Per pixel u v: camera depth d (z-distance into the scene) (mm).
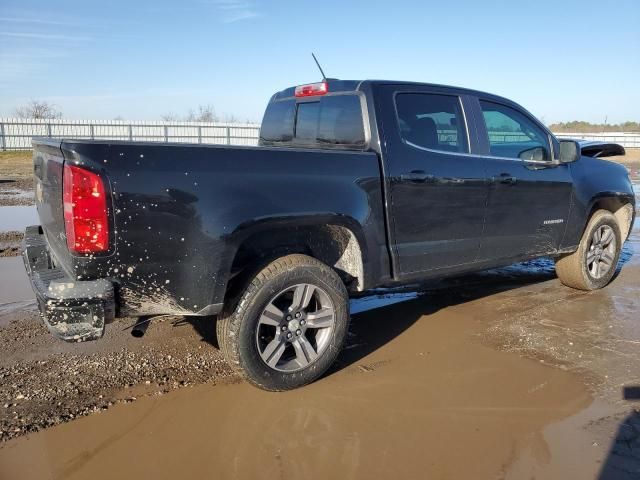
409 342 4211
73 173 2658
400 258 3877
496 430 2957
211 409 3168
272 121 4938
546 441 2852
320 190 3375
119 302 2834
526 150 4770
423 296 5418
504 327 4520
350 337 4328
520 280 6012
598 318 4738
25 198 12922
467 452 2758
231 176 3045
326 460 2686
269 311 3258
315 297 3518
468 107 4375
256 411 3152
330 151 3494
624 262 6898
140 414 3104
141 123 35625
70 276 2816
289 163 3283
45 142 3217
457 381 3543
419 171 3891
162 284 2898
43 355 3873
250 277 3215
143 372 3633
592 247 5477
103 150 2713
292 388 3396
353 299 5324
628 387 3451
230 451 2756
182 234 2896
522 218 4668
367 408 3197
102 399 3266
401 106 3957
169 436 2885
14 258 6723
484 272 6367
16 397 3264
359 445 2818
